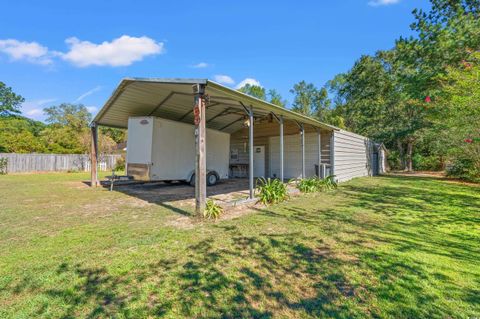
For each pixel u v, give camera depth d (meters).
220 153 10.84
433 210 5.55
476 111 6.80
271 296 2.19
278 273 2.61
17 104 35.53
